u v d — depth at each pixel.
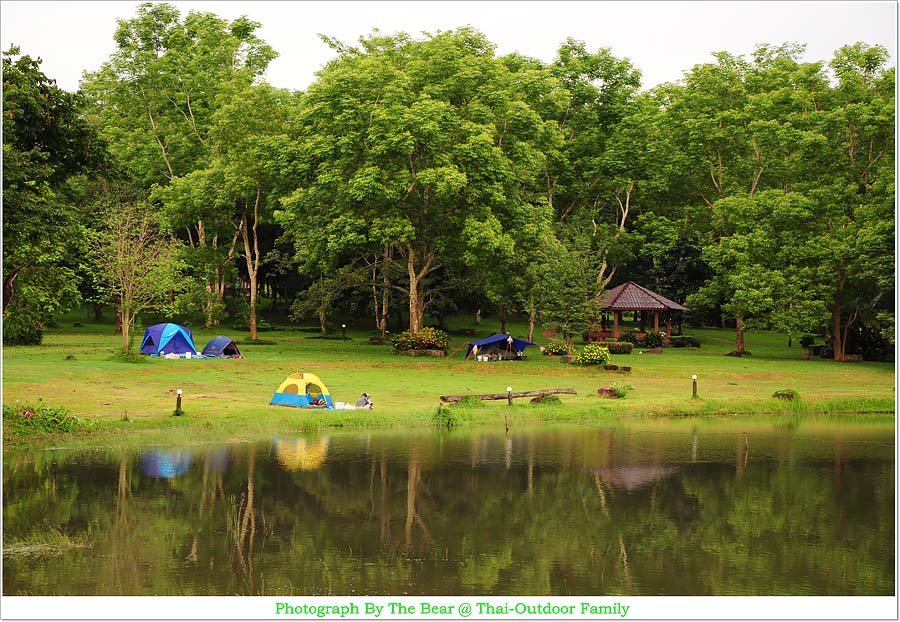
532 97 66.06
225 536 18.31
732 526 19.77
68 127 33.00
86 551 17.14
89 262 57.31
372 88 55.75
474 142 53.56
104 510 20.02
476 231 53.19
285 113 64.12
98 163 34.50
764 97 66.50
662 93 75.25
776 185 72.44
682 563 17.08
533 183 65.12
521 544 18.19
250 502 21.06
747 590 15.55
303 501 21.33
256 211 64.31
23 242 30.95
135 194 66.88
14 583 15.23
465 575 16.17
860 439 31.67
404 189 54.25
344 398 38.75
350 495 22.03
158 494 21.55
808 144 62.66
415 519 19.95
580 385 45.25
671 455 28.12
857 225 59.97
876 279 56.81
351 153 54.28
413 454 27.53
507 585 15.70
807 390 45.16
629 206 82.25
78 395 35.44
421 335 56.62
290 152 57.91
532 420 35.03
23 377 38.34
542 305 58.53
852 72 67.31
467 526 19.45
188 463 25.17
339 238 54.19
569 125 74.19
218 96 65.00
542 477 24.56
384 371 48.50
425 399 38.97
